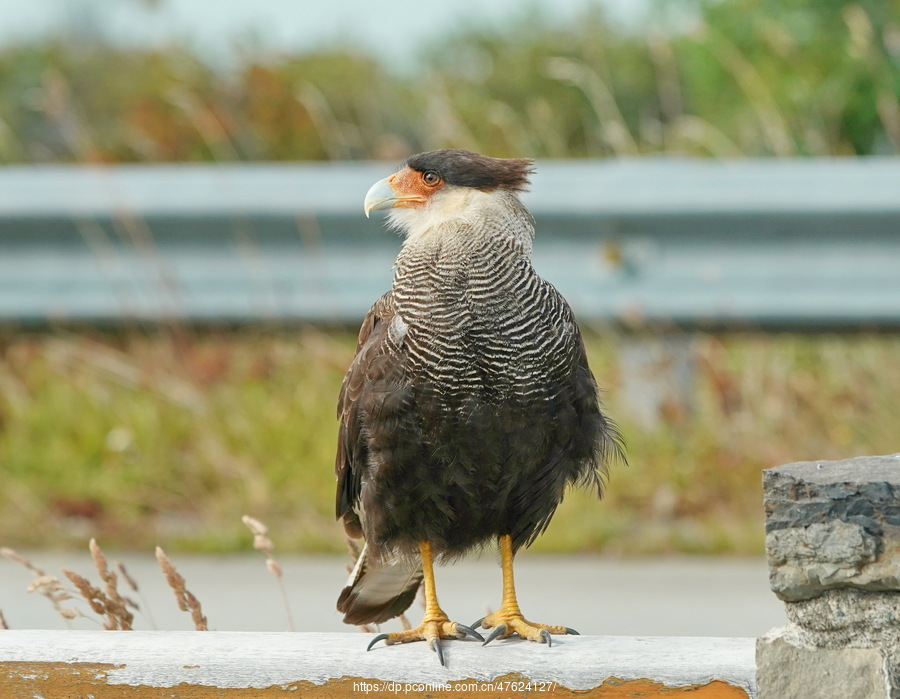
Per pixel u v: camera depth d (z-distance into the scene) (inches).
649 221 450.0
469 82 820.6
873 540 185.0
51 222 476.1
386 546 266.1
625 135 607.8
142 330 489.7
